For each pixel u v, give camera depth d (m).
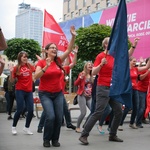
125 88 6.12
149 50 24.64
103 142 6.59
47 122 5.87
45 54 6.06
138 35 25.81
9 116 11.30
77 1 54.41
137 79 8.77
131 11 26.58
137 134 7.79
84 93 7.91
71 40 6.21
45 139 6.05
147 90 8.88
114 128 6.67
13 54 26.42
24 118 11.34
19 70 7.17
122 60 6.17
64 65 7.70
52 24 9.87
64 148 5.92
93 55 20.95
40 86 5.99
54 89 5.95
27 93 7.42
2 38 3.84
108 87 6.16
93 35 20.59
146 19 25.16
